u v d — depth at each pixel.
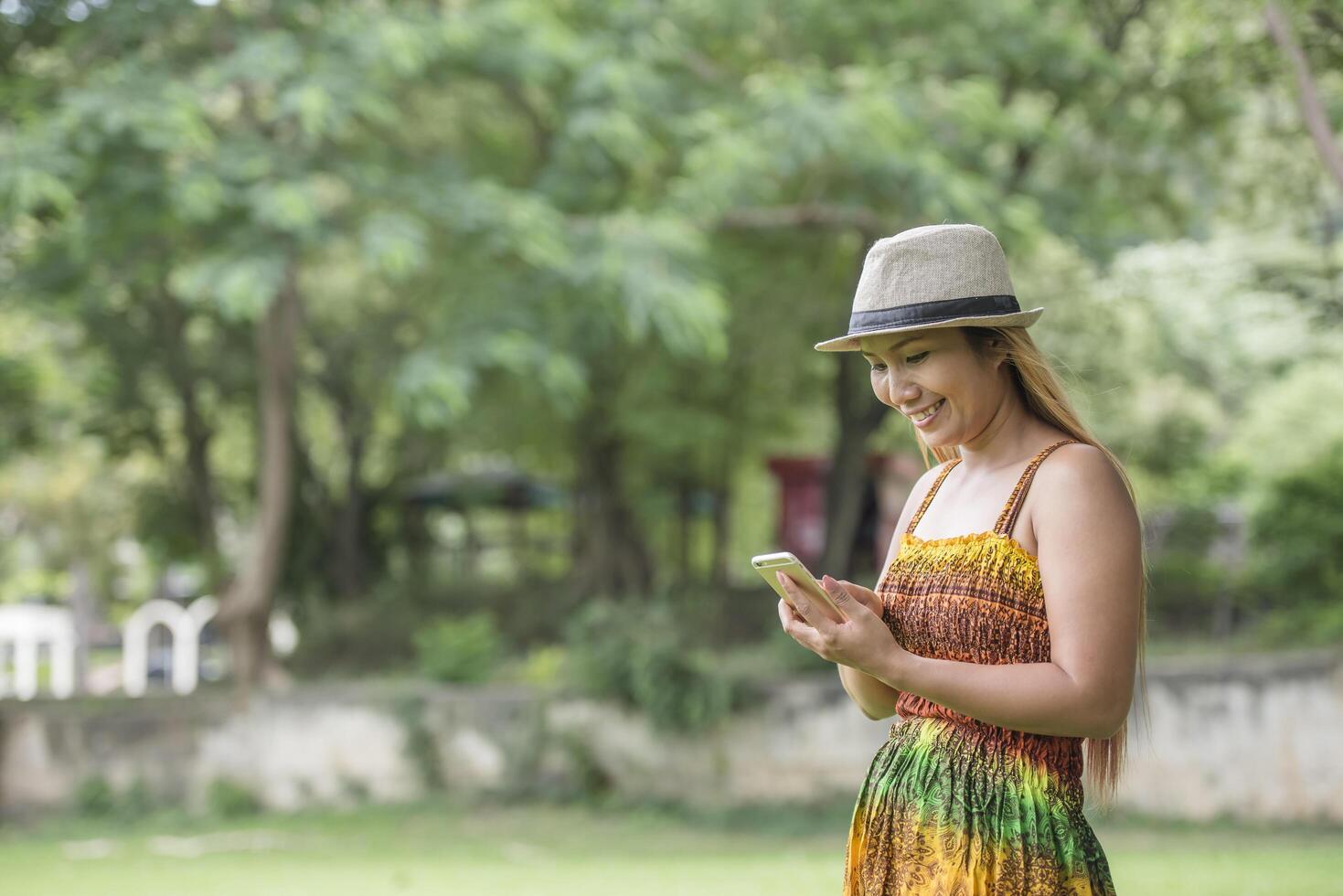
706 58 16.12
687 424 18.64
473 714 14.89
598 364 18.39
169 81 13.25
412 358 13.84
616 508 20.98
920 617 2.12
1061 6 14.40
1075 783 2.09
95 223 13.20
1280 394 22.25
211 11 14.27
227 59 13.70
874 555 23.19
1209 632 16.98
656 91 14.38
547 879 10.22
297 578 22.72
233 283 12.70
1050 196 15.02
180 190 12.71
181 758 15.17
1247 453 22.08
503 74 14.61
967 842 2.03
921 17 14.34
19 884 10.56
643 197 15.60
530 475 25.12
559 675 15.29
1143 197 15.62
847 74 13.81
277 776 15.11
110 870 11.45
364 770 15.00
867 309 2.09
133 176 12.84
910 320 2.04
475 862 11.72
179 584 30.89
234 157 13.37
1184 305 19.86
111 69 13.38
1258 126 13.30
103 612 29.84
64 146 12.59
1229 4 8.19
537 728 14.73
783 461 24.22
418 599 22.39
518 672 16.02
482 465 26.30
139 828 14.23
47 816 15.01
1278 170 13.42
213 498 21.06
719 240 16.75
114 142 12.85
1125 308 19.16
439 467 23.64
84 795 14.95
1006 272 2.11
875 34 14.82
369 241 13.11
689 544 24.22
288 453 16.67
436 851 12.49
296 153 14.06
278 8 14.30
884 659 1.97
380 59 13.43
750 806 14.17
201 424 20.62
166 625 27.64
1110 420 19.62
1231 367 22.42
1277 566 16.81
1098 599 1.97
